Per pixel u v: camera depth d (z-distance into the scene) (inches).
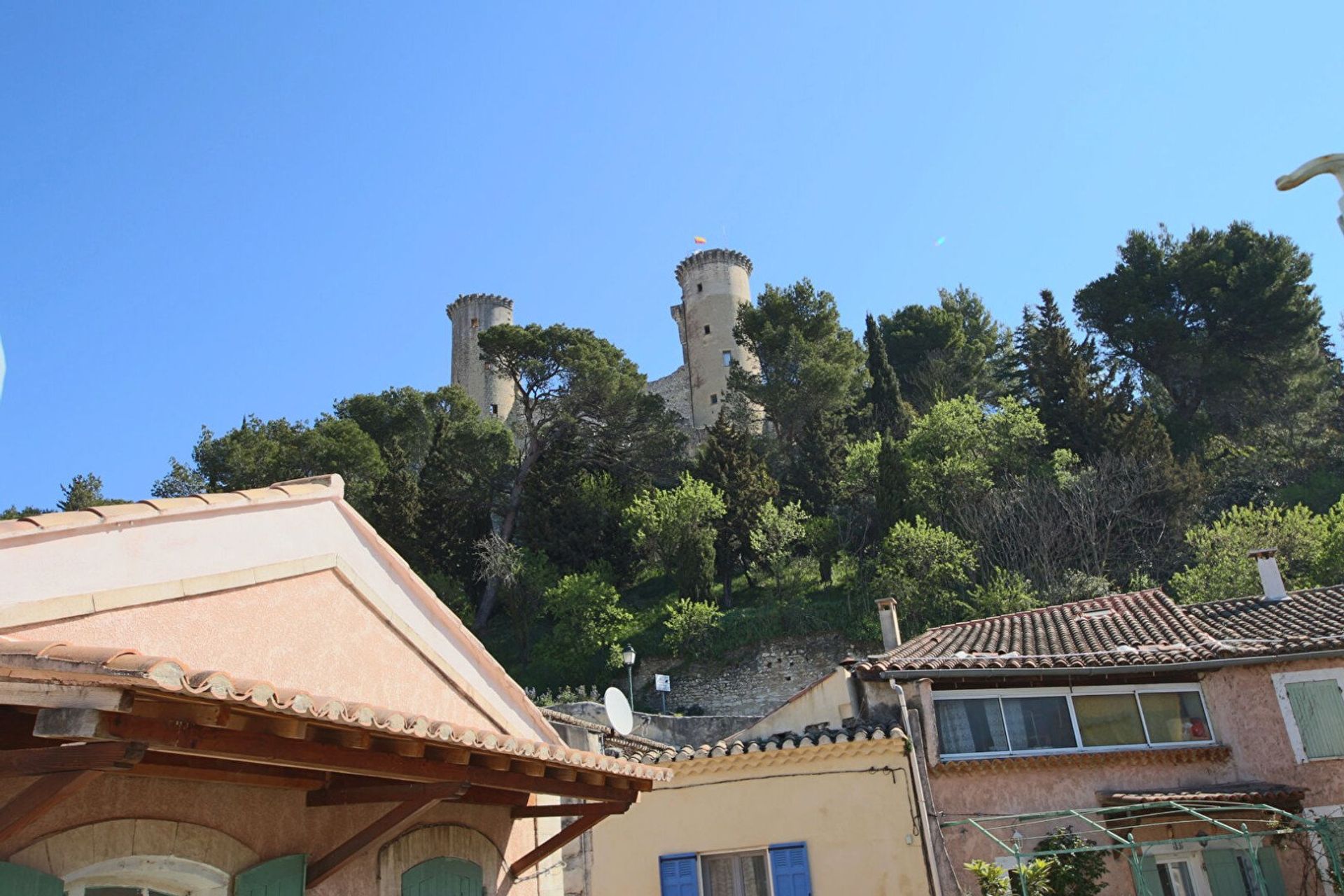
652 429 2284.7
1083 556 1565.0
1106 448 1768.0
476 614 1936.5
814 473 1988.2
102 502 2250.2
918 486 1743.4
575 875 556.4
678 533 1793.8
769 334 2417.6
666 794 557.3
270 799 252.8
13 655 166.9
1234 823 562.9
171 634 247.8
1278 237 2255.2
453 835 326.6
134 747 170.6
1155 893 542.0
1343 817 533.6
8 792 189.5
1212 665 609.0
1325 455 1984.5
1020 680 589.6
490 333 2273.6
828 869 516.1
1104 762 573.9
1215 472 1947.6
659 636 1673.2
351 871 275.9
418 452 2474.2
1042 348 2165.4
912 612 1489.9
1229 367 2113.7
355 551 330.3
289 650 286.2
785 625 1584.6
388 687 324.5
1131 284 2294.5
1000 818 494.6
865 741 525.0
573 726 684.1
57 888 192.9
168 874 220.5
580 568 1923.0
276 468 2148.1
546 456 2124.8
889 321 2773.1
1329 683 595.5
